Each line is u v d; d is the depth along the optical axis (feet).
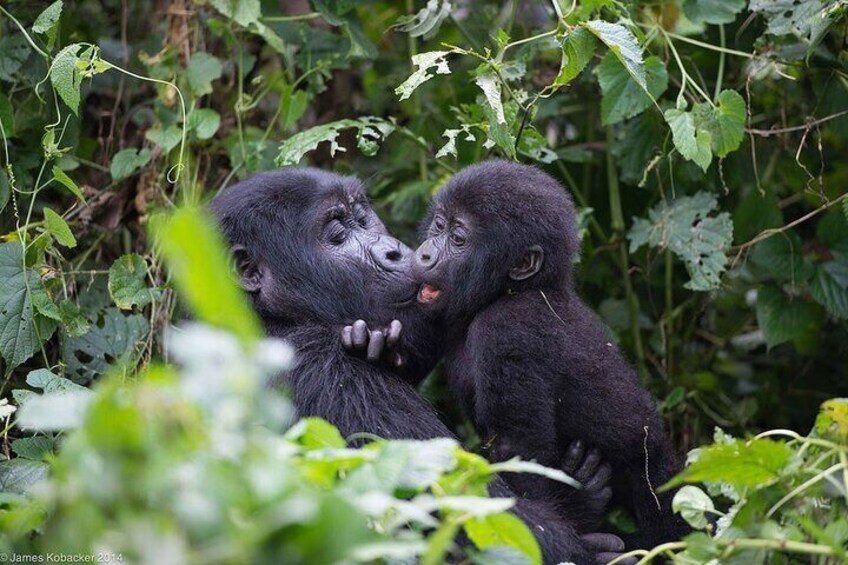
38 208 35.68
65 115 35.45
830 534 20.94
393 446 17.46
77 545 14.82
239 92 36.70
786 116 37.86
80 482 14.69
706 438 37.99
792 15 32.37
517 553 18.78
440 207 30.99
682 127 30.60
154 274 34.71
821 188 34.14
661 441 30.30
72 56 30.66
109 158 38.06
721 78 33.99
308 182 30.30
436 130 39.83
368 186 39.93
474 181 30.68
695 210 34.78
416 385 31.17
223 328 15.76
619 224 37.60
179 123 36.11
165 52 36.78
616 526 30.91
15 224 34.83
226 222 29.78
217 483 14.44
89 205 36.11
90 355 32.71
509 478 28.22
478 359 29.01
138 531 14.24
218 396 14.48
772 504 21.16
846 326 37.83
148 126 37.91
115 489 14.49
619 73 32.27
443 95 40.06
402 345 29.96
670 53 36.65
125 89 38.68
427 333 30.58
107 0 41.37
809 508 21.42
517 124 32.63
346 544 15.12
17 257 30.48
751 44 36.63
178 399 14.40
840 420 21.39
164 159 36.19
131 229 36.99
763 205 36.17
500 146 31.37
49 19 31.53
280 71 39.75
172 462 14.37
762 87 38.32
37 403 16.28
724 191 37.65
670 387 37.83
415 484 17.71
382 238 30.68
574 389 29.25
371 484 16.99
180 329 31.09
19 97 36.22
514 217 30.19
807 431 38.06
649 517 29.71
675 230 34.76
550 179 31.86
